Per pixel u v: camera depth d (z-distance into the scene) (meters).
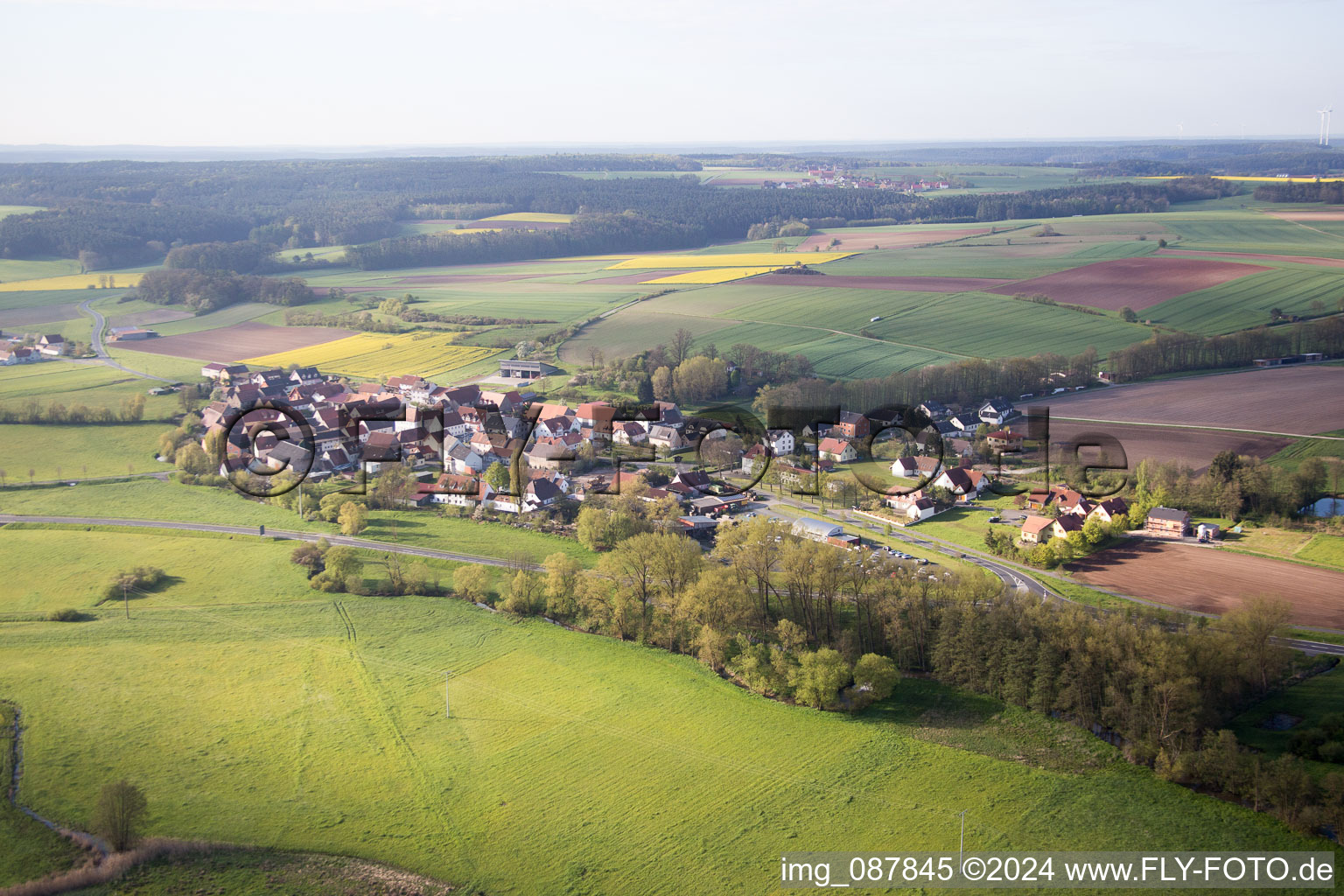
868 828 80.44
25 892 73.19
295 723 97.50
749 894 73.31
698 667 109.12
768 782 86.94
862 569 116.06
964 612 106.19
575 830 81.00
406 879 75.25
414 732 95.69
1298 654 102.19
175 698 102.12
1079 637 96.81
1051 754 90.06
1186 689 87.44
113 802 77.94
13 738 94.00
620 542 128.25
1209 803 81.81
